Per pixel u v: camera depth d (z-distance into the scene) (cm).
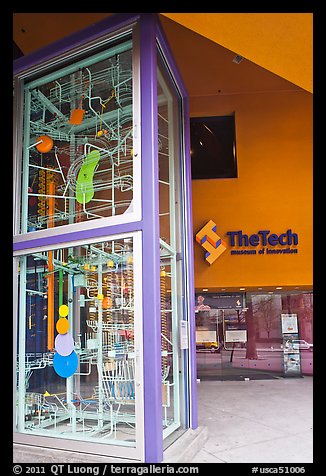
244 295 1136
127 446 400
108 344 508
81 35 514
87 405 516
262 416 645
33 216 566
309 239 1057
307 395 824
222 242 1055
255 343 1115
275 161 1088
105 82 558
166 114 564
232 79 1087
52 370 532
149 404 391
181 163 593
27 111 573
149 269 412
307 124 1096
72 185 566
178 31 985
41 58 547
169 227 547
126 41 493
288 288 1085
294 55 476
